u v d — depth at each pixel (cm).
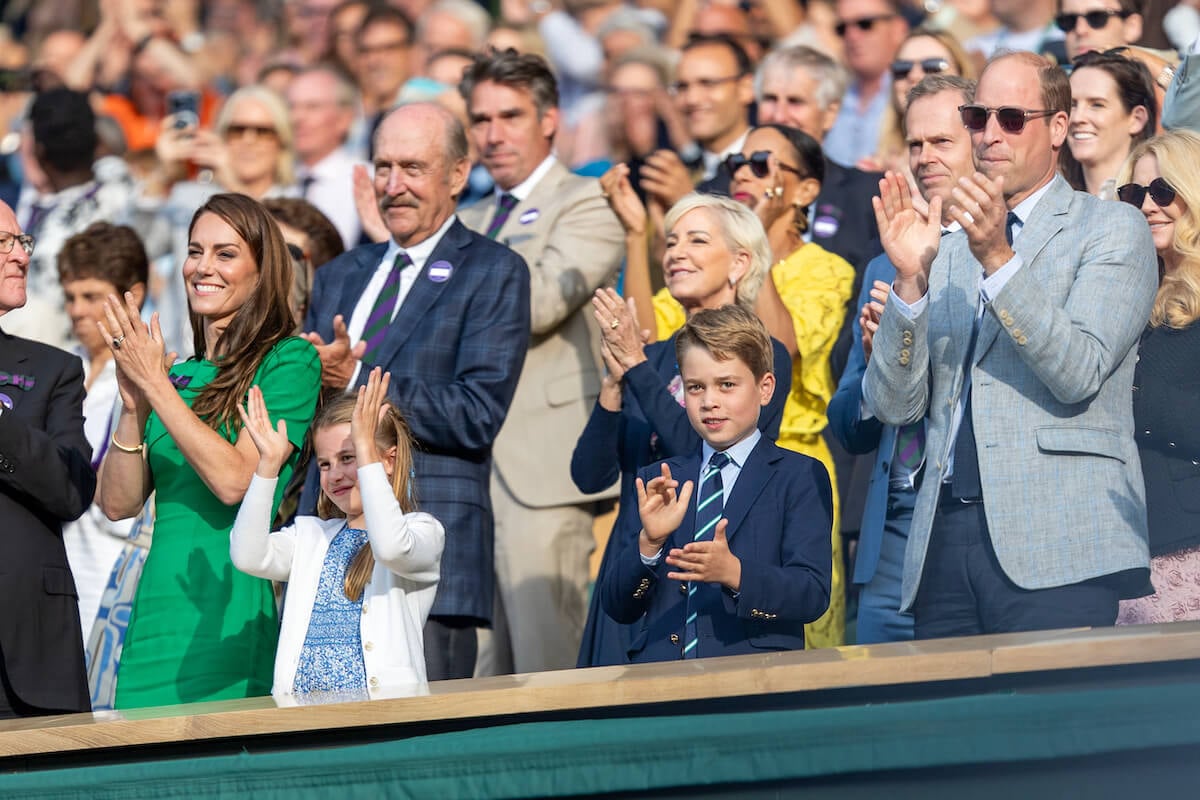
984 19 2802
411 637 1475
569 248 2152
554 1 3284
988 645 1174
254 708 1248
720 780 1116
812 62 2406
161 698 1500
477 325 1867
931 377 1627
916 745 1087
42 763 1270
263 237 1631
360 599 1473
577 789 1140
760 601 1417
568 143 3089
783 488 1525
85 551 2091
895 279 1611
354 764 1177
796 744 1106
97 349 2231
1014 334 1484
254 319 1614
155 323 1518
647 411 1680
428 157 1909
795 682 1140
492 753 1153
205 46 3631
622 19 3127
